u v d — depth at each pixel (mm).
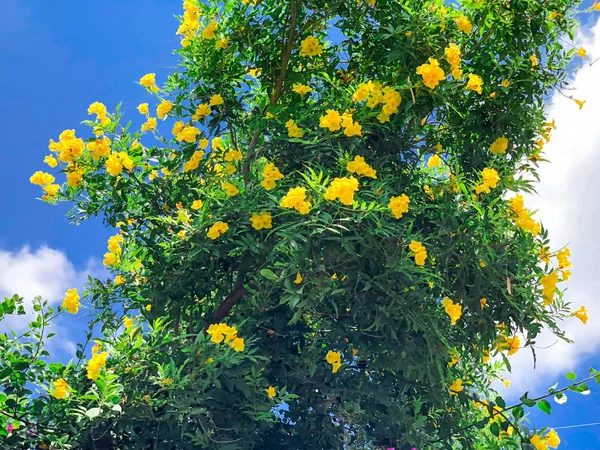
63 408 2340
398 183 2854
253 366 2545
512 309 2688
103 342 2543
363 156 2770
